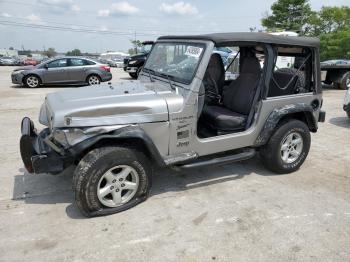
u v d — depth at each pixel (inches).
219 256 106.6
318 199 144.3
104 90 143.1
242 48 177.9
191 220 126.5
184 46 146.7
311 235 118.0
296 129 163.8
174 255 106.7
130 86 149.8
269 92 157.6
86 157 119.7
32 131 140.8
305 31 1679.4
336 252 109.0
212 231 119.7
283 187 155.6
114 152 120.9
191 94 133.0
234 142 150.5
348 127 270.5
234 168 177.2
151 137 130.2
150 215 129.3
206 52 133.6
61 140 119.4
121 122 124.2
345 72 488.7
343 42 1352.1
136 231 119.0
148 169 132.4
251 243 113.2
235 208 135.7
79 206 122.3
